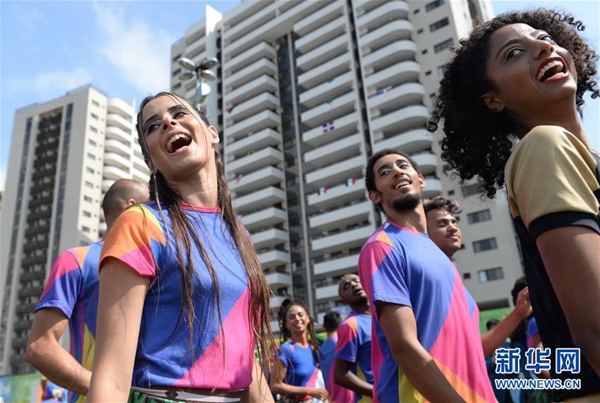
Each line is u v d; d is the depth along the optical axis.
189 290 1.60
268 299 1.96
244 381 1.66
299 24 50.75
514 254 32.62
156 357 1.53
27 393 19.00
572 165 1.22
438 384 2.09
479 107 1.79
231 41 58.38
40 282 59.66
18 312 58.69
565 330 1.25
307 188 46.91
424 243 2.79
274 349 1.93
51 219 61.94
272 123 50.88
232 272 1.79
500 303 32.50
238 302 1.75
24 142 68.94
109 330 1.44
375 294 2.37
